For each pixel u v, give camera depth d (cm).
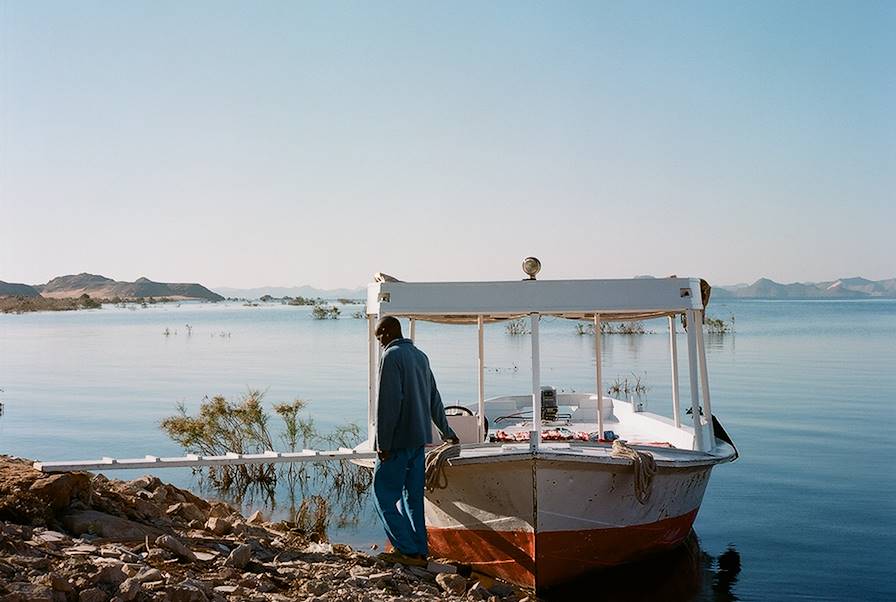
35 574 611
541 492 967
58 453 1958
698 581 1120
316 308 14350
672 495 1104
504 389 3272
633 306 1051
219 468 1728
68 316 19125
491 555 1041
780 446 2109
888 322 10688
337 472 1717
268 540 926
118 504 875
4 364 4847
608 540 1033
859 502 1552
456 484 1003
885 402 2931
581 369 4162
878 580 1124
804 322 10738
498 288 1048
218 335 8550
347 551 919
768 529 1381
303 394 3186
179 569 713
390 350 888
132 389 3416
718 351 5544
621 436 1430
